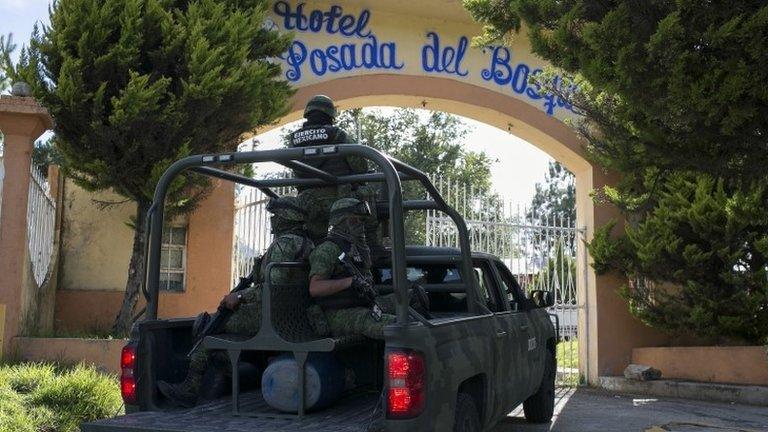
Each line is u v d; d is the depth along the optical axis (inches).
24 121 346.0
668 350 473.7
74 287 422.9
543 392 318.0
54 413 260.8
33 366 307.9
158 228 192.1
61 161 392.8
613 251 475.8
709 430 328.8
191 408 183.2
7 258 341.4
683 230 453.1
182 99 354.3
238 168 404.5
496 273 267.0
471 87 497.4
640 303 478.9
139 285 381.7
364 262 184.7
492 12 322.7
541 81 421.1
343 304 179.6
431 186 206.1
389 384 156.0
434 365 166.1
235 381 172.7
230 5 398.0
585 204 512.7
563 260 508.7
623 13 252.7
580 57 270.5
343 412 177.0
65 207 427.2
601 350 495.8
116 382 305.6
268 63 409.4
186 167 188.2
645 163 317.1
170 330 197.5
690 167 279.0
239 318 193.5
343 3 478.0
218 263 426.3
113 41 361.1
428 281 256.2
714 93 239.1
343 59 475.5
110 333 386.6
